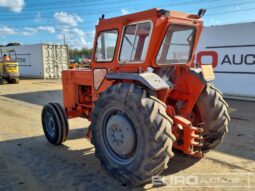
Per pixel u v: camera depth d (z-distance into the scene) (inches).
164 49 142.9
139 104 126.8
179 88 162.4
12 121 285.9
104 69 162.6
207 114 161.9
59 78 860.6
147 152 125.6
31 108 356.5
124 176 136.5
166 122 125.7
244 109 324.5
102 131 148.9
